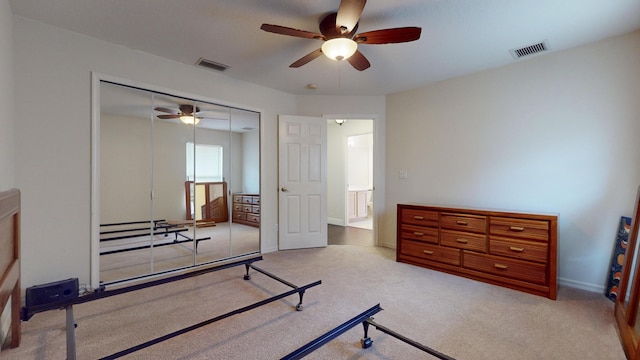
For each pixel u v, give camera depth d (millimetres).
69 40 2475
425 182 3896
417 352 1705
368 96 4371
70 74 2482
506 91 3170
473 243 2943
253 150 4016
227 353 1675
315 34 2129
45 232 2375
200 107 3543
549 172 2898
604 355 1679
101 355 1647
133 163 3109
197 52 2902
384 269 3252
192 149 3547
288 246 4160
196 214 3654
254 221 4125
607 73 2580
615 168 2555
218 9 2150
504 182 3193
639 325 1892
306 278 2951
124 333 1887
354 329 1976
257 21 2314
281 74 3506
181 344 1765
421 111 3939
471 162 3453
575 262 2754
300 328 1958
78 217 2523
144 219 3223
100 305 2309
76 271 2516
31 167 2311
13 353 1665
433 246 3248
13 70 2203
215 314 2158
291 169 4176
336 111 4379
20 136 2258
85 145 2555
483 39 2578
